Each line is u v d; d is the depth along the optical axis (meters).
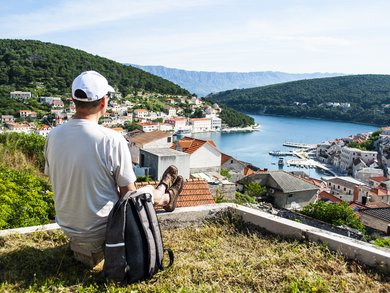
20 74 177.25
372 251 4.02
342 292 3.52
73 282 3.57
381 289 3.63
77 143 3.41
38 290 3.42
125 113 169.88
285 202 45.88
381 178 87.25
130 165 3.56
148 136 54.91
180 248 4.54
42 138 16.75
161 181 4.68
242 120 195.38
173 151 31.59
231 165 64.25
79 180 3.42
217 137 156.00
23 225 7.65
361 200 64.81
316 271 3.90
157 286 3.47
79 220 3.54
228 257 4.24
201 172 44.25
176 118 169.62
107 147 3.43
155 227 3.56
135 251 3.40
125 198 3.44
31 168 13.77
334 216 34.59
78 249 3.87
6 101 148.25
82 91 3.47
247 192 46.53
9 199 8.02
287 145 138.25
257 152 123.06
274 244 4.68
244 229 5.22
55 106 153.38
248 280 3.67
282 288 3.53
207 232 5.02
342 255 4.25
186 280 3.61
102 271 3.53
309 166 108.00
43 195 10.16
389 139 129.50
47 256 4.04
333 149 123.12
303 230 4.66
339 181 76.62
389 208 41.25
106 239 3.39
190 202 12.24
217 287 3.51
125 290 3.35
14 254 4.05
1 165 12.16
